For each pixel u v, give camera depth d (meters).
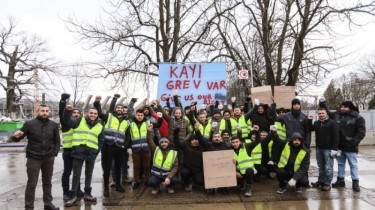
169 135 8.55
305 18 13.25
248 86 16.11
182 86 10.92
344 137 8.01
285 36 14.38
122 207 6.85
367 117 27.84
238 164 7.73
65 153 7.50
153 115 9.42
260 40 15.88
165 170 7.73
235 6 15.77
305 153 7.71
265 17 14.59
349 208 6.45
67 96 7.31
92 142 7.23
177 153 7.88
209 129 8.81
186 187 8.12
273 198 7.30
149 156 8.49
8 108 43.06
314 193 7.66
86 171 7.33
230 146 7.92
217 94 10.88
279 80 15.05
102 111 8.46
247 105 10.52
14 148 24.19
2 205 7.33
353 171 7.88
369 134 21.95
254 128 8.27
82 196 7.79
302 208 6.53
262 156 9.11
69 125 7.44
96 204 7.08
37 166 6.54
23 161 16.22
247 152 7.85
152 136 8.41
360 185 8.45
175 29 17.53
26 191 6.48
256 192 7.87
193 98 10.89
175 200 7.30
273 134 8.27
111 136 7.68
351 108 8.11
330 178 7.91
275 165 7.91
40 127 6.59
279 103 10.48
